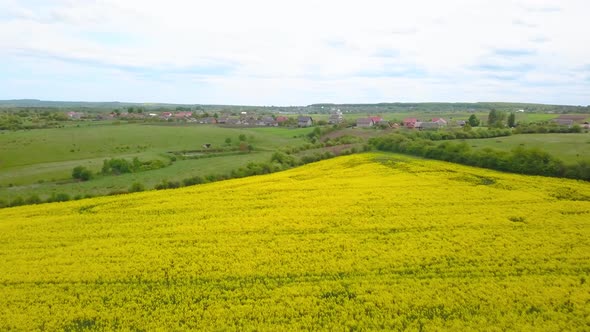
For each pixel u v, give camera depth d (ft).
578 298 86.63
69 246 120.47
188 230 130.93
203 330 79.97
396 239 119.96
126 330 80.59
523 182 183.83
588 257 105.60
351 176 206.59
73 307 89.20
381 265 104.12
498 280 95.66
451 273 99.35
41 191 205.77
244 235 125.90
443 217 137.18
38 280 100.83
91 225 138.00
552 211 141.59
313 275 100.94
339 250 113.09
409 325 80.07
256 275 101.19
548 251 109.19
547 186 175.32
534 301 86.58
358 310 84.84
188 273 102.47
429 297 89.30
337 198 162.91
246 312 85.61
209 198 168.45
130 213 150.71
